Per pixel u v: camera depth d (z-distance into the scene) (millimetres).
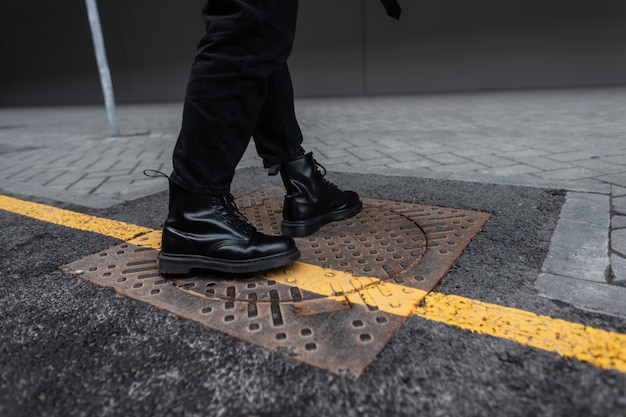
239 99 1197
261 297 1216
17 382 924
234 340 1033
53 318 1172
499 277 1267
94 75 15477
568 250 1416
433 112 6383
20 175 3271
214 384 892
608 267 1289
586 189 2055
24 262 1565
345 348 977
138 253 1588
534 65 10016
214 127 1216
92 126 7105
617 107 5562
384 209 1927
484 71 10508
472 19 10320
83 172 3291
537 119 4926
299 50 12172
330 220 1769
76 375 938
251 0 1086
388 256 1436
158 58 13930
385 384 862
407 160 3111
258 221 1851
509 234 1578
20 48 17141
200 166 1269
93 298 1269
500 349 949
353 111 7223
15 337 1092
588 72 9578
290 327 1068
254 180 2656
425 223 1722
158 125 6570
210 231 1317
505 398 811
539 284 1214
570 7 9375
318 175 1685
